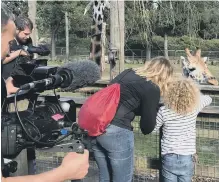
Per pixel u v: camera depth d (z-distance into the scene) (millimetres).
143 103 3250
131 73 3381
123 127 3258
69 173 1507
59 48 32188
